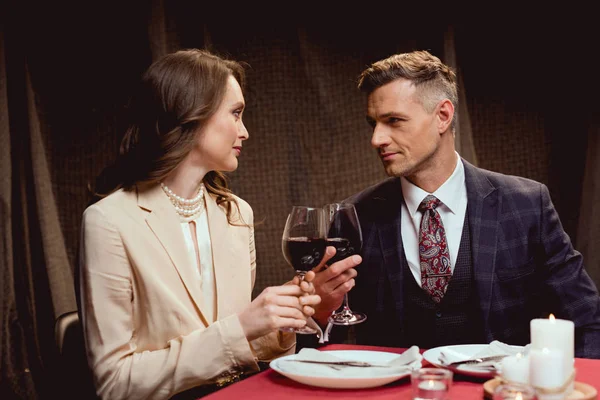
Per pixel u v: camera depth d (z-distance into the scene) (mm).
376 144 2086
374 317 2172
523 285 2129
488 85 3902
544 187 2209
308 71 3805
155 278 1718
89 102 3486
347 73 3846
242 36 3775
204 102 1782
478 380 1382
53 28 3412
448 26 3744
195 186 1884
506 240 2129
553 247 2139
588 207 3674
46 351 3193
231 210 1981
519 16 3844
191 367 1567
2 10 3180
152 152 1789
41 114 3391
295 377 1341
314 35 3812
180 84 1782
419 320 2143
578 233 3713
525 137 3891
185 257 1777
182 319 1703
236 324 1583
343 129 3844
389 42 3828
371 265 2180
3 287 2973
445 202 2131
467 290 2109
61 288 3240
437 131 2084
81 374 1772
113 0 3479
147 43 3488
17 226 3184
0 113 3037
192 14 3666
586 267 3660
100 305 1675
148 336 1718
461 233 2139
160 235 1764
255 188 3799
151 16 3459
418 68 2051
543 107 3871
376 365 1402
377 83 2074
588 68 3734
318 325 1761
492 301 2094
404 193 2180
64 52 3443
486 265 2086
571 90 3803
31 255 3248
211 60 1848
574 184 3830
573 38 3781
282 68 3799
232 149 1860
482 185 2172
